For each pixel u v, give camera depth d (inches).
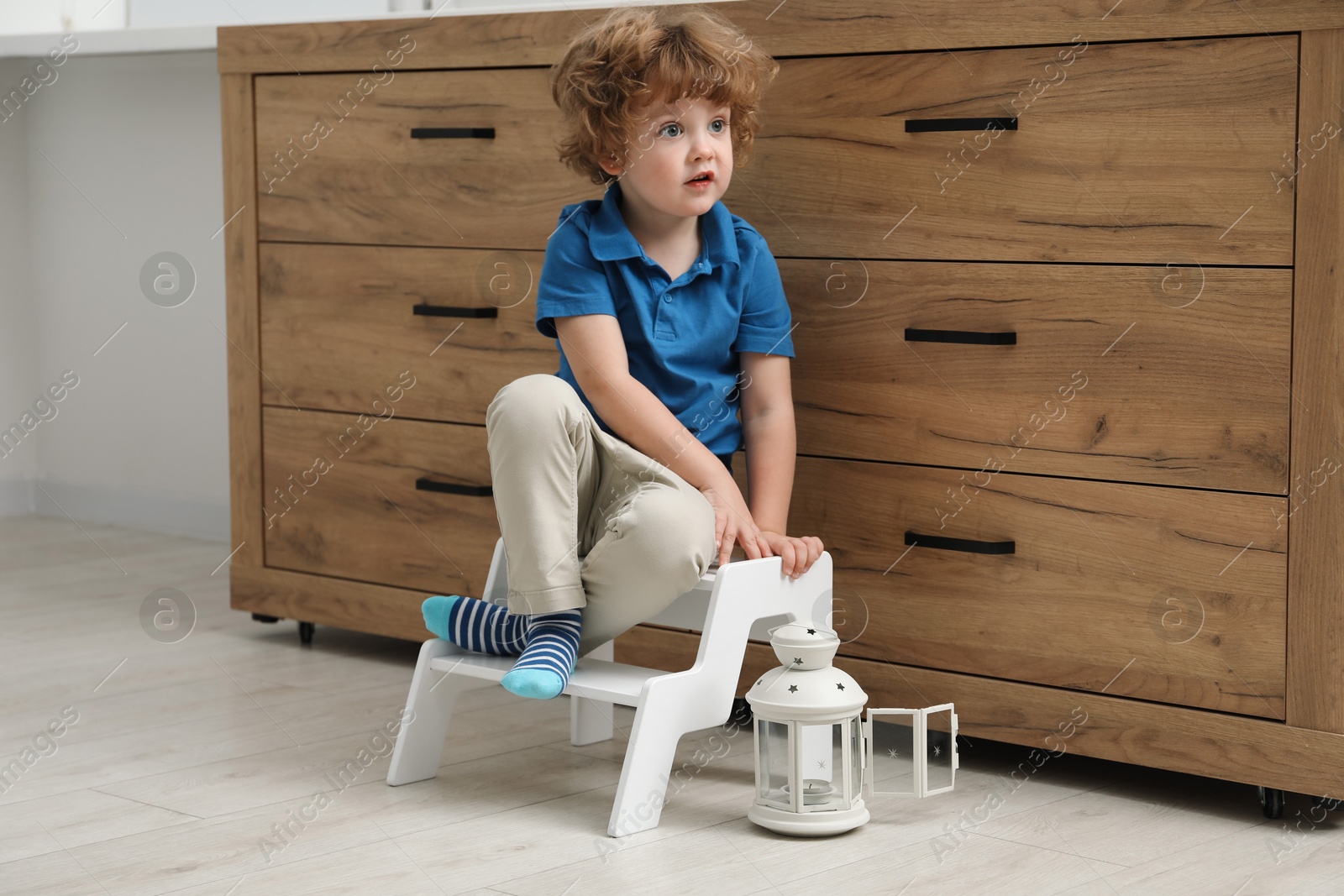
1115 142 47.1
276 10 95.5
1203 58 45.0
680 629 58.1
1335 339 43.3
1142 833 44.2
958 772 51.1
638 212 53.0
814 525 55.4
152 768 50.1
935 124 50.7
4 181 104.7
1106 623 48.7
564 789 48.3
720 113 51.3
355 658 67.6
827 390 54.5
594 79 51.1
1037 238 49.1
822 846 42.7
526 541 44.9
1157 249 46.6
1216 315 45.6
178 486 99.6
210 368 96.3
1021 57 48.8
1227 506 45.9
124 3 102.7
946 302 51.4
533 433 45.1
